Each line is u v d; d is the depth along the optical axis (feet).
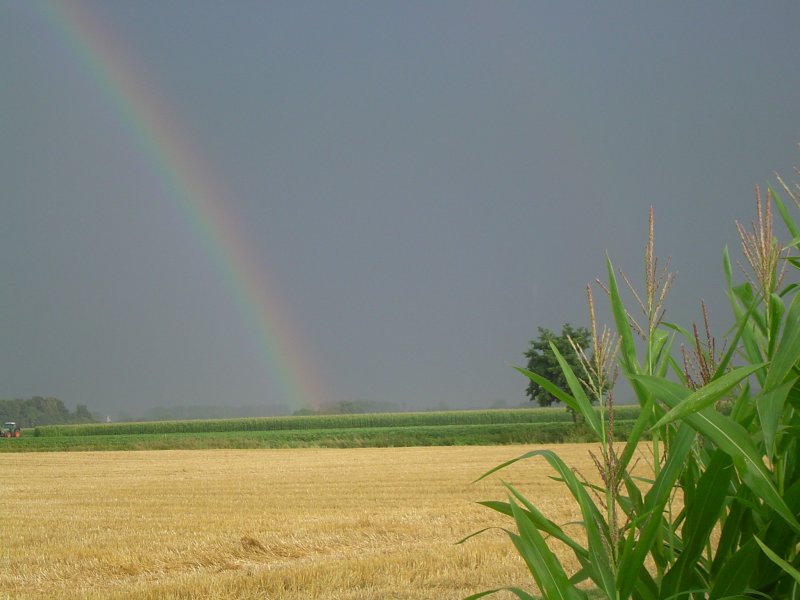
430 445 200.54
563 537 13.12
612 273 14.03
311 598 31.45
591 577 12.75
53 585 36.76
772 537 12.29
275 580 34.30
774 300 13.20
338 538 50.06
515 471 103.76
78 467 134.21
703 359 13.58
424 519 58.54
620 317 13.89
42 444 227.40
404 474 104.01
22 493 88.17
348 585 34.30
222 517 62.34
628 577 11.84
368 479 97.76
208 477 107.55
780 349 11.41
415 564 38.34
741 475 11.28
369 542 48.93
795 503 12.05
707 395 11.04
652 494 12.48
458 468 113.09
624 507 13.42
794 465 12.90
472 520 57.57
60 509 71.26
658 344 14.56
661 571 13.19
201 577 36.29
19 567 41.22
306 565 38.22
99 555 44.47
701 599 13.34
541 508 61.67
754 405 12.95
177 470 123.34
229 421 367.66
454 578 35.17
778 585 12.50
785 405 13.99
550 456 12.73
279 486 91.30
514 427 232.53
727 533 12.99
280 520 59.06
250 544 47.21
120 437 274.77
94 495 85.10
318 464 129.90
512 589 13.84
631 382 13.82
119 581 37.86
